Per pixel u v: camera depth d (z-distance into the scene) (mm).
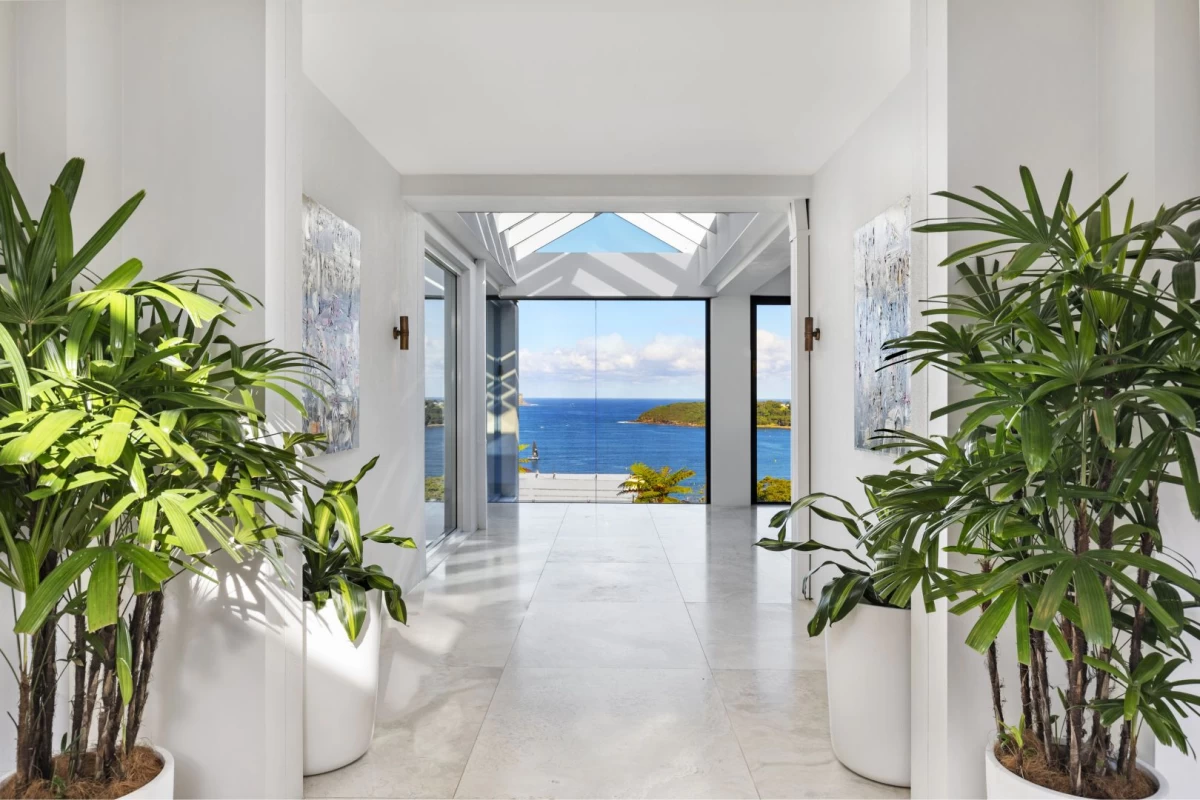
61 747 1762
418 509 5098
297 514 2086
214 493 1643
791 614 4383
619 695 3180
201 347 1912
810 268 4781
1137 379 1445
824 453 4492
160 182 2180
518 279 9094
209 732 2145
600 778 2496
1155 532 1565
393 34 2908
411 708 3047
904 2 2668
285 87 2287
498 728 2863
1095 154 2148
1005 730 1840
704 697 3160
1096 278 1420
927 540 1641
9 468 1493
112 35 2160
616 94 3500
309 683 2488
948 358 2082
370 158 4141
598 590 4922
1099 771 1670
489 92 3461
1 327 1435
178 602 2152
